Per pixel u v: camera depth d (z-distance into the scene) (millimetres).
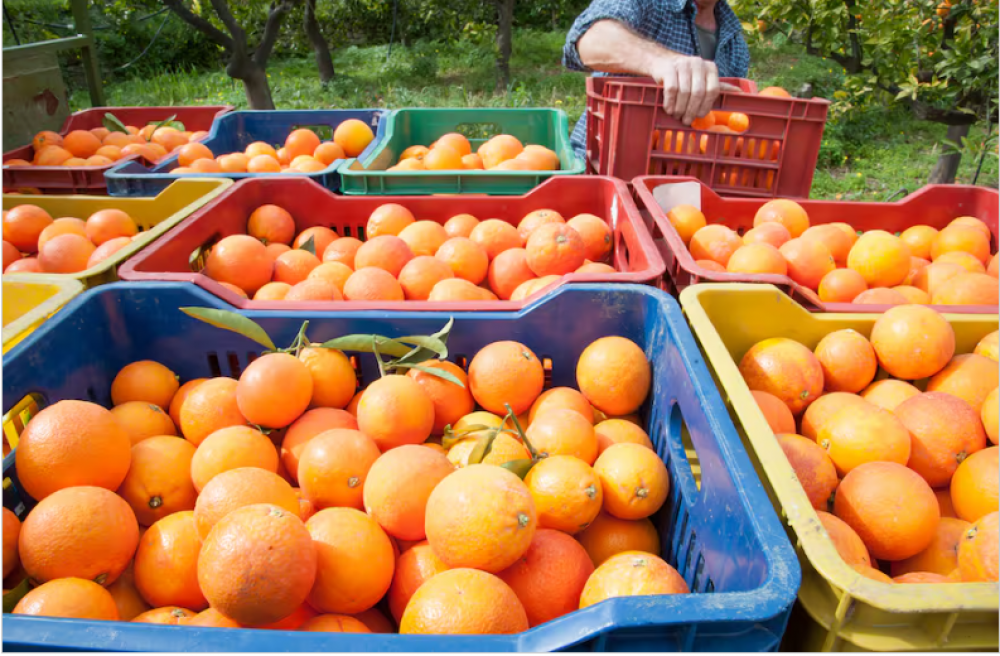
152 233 2230
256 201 2809
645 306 1896
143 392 1827
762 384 1845
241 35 7848
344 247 2477
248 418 1666
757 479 1188
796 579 989
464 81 12758
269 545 1125
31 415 1658
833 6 4645
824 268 2316
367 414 1628
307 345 1853
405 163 3352
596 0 3576
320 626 1212
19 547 1310
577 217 2600
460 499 1253
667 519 1631
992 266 2381
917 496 1415
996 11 4148
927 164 7926
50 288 1900
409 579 1358
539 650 912
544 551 1354
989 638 1005
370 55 15195
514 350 1815
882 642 1002
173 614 1271
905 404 1738
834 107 5367
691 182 2771
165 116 4703
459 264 2340
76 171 3074
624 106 2900
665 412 1713
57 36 9273
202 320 1902
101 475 1450
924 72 4684
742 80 3557
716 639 956
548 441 1590
